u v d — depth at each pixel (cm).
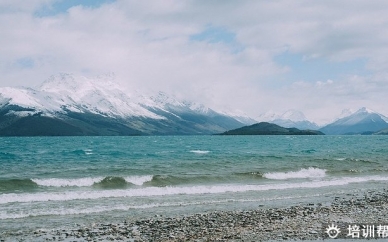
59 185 3609
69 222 2259
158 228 2106
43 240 1877
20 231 2044
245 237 1922
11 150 11238
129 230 2061
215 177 4156
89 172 4656
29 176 4262
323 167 5512
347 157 7744
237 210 2656
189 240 1873
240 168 5216
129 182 3769
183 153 9181
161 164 5816
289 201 3039
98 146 14662
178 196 3212
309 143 18550
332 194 3406
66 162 6369
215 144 16988
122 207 2720
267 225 2186
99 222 2262
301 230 2070
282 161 6375
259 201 3027
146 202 2923
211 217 2389
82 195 3155
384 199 3141
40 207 2675
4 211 2527
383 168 5556
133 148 12544
